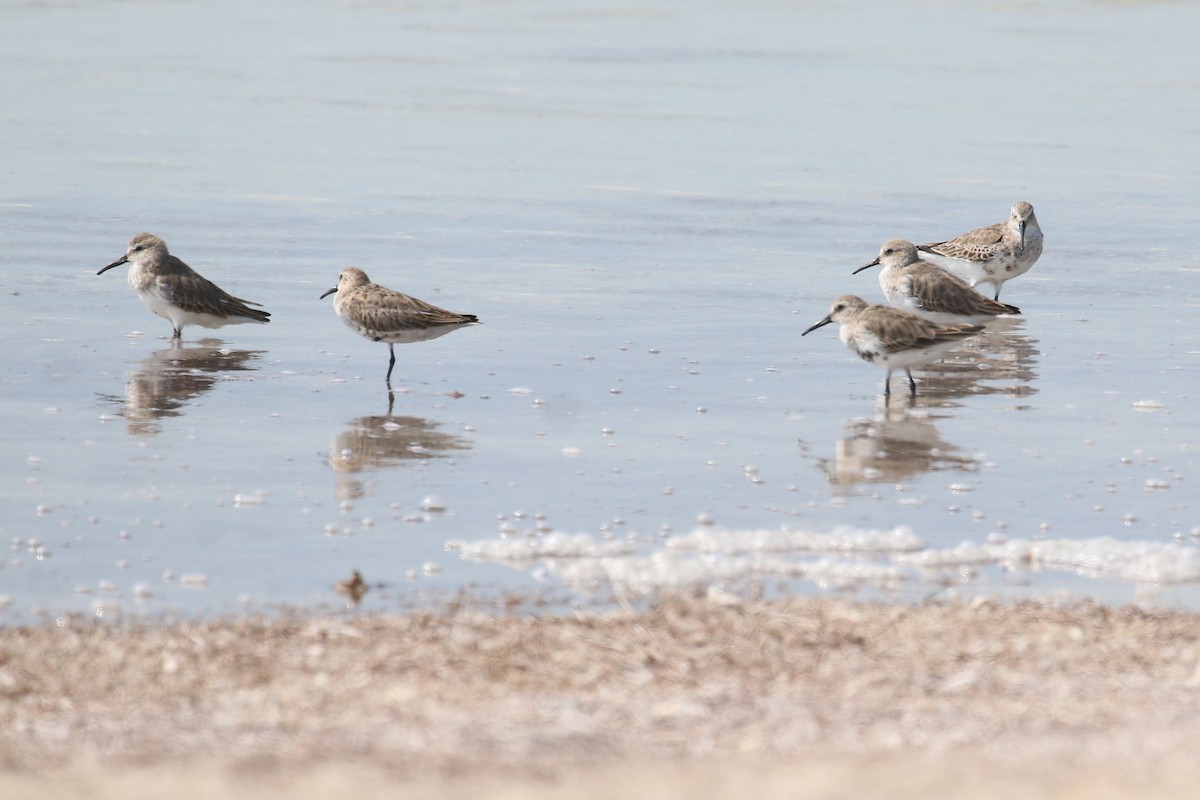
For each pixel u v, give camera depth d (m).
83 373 18.38
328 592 11.73
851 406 17.62
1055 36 55.53
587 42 52.72
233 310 20.09
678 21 57.94
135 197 29.17
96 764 7.90
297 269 24.30
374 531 13.21
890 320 17.64
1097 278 25.03
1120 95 43.88
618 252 26.05
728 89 43.94
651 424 16.73
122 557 12.45
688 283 24.02
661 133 37.44
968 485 14.77
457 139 36.28
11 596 11.54
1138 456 15.77
